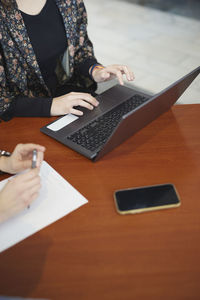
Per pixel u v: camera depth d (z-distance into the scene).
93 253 0.72
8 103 1.26
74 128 1.11
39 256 0.72
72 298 0.64
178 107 1.24
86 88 1.77
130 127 0.95
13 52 1.39
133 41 3.72
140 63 3.24
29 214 0.82
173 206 0.81
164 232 0.75
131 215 0.80
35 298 0.64
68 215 0.81
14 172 0.96
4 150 1.05
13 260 0.71
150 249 0.72
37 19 1.45
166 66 3.16
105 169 0.95
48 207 0.84
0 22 1.31
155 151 1.02
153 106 0.97
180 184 0.89
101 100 1.27
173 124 1.14
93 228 0.77
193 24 4.09
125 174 0.93
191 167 0.95
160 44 3.61
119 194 0.84
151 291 0.64
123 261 0.70
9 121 1.21
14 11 1.33
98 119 1.15
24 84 1.50
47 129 1.12
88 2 5.09
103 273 0.68
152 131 1.11
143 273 0.67
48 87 1.67
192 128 1.12
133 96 1.29
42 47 1.51
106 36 3.89
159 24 4.14
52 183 0.91
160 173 0.93
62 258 0.71
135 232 0.76
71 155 1.02
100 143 1.03
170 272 0.67
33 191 0.80
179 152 1.01
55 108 1.21
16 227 0.79
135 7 4.78
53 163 0.99
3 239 0.76
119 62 3.28
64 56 1.63
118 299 0.63
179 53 3.39
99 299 0.63
